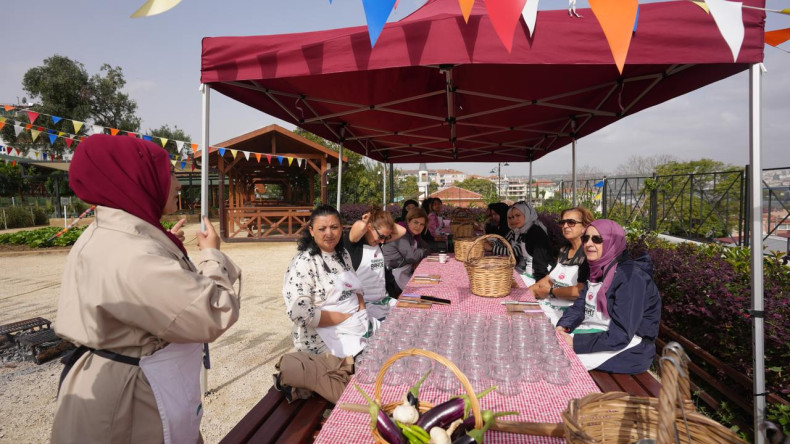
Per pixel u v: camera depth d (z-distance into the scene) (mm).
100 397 1328
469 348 1830
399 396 1604
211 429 3084
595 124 5480
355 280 2729
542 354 1818
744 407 2854
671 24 2283
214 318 1396
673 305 3615
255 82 3672
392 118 5469
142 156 1478
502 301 2973
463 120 5582
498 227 6309
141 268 1302
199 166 15492
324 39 2635
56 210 25266
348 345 2508
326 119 5473
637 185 9945
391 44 2500
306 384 2137
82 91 34781
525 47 2365
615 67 3430
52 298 6883
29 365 4336
